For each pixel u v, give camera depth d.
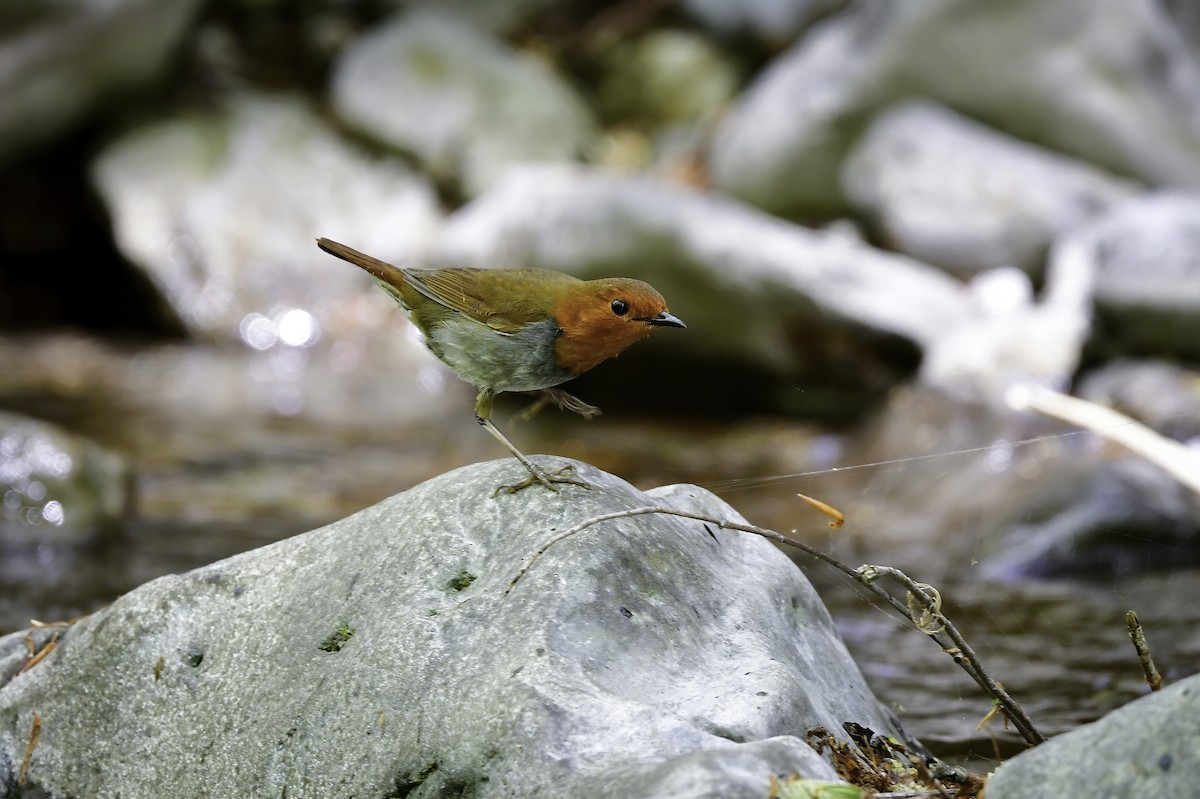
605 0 23.31
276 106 20.52
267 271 18.94
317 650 4.57
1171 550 9.66
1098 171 16.75
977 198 15.80
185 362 17.64
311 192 19.69
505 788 3.83
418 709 4.17
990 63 16.98
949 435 12.27
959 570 9.73
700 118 22.30
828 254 14.95
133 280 18.75
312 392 16.53
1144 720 3.47
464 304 5.67
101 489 11.01
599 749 3.83
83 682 4.93
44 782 4.79
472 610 4.41
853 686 5.16
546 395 6.00
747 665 4.39
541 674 4.06
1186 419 11.17
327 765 4.25
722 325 14.95
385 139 20.39
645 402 15.93
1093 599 8.90
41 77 18.20
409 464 13.43
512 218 16.36
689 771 3.49
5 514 10.53
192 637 4.87
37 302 19.70
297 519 11.39
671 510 4.45
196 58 20.59
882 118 17.47
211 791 4.46
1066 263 14.41
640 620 4.38
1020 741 6.26
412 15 21.97
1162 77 17.00
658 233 15.02
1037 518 10.22
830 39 19.09
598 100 22.95
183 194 19.00
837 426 14.58
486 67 21.30
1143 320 12.59
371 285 19.27
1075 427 11.55
